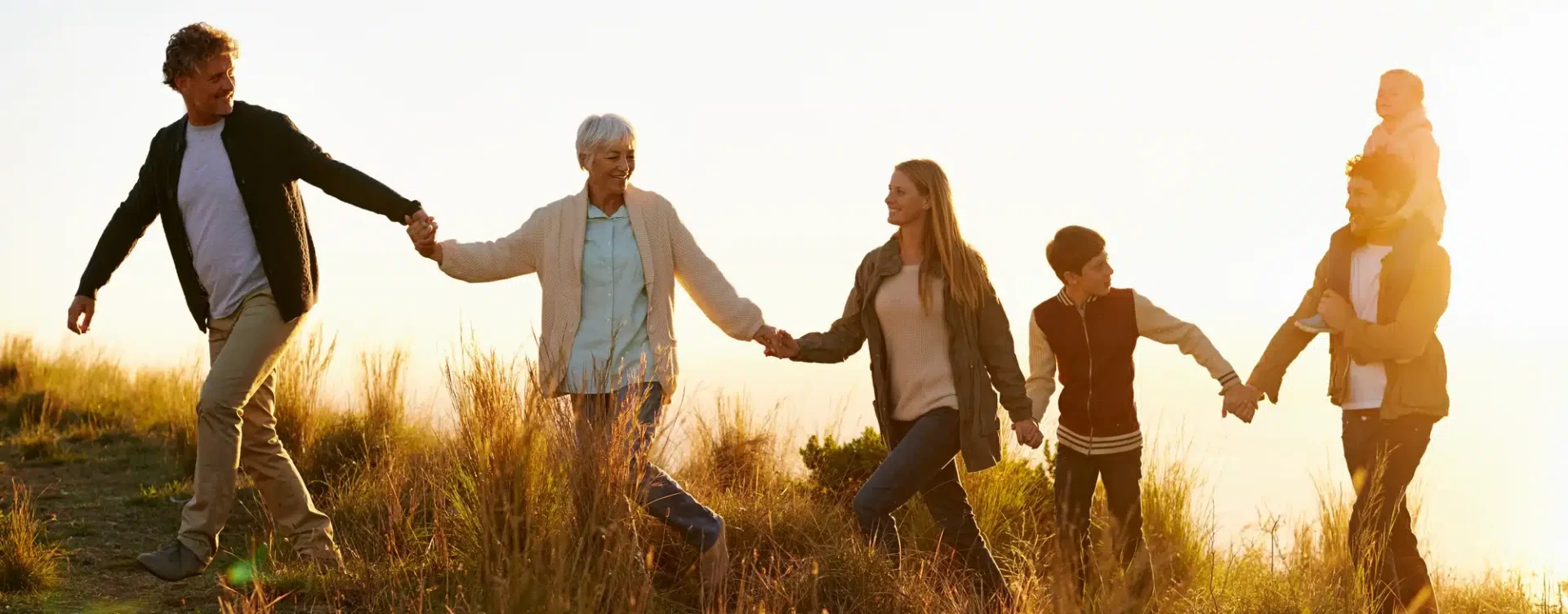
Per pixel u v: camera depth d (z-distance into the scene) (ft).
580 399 12.96
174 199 13.51
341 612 12.05
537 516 12.16
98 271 14.14
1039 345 14.97
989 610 13.60
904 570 13.51
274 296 13.47
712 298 14.24
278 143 13.62
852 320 15.11
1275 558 14.67
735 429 19.90
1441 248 13.85
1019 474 20.42
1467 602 16.80
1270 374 15.17
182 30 13.30
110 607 12.44
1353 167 14.23
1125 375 14.48
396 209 13.53
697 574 13.74
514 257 13.85
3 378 27.99
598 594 11.01
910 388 14.23
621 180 13.69
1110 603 12.58
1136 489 14.49
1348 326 13.91
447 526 13.93
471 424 12.88
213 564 14.30
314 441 20.03
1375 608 13.50
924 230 14.23
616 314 13.55
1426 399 13.76
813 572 12.59
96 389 27.81
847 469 20.53
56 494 18.22
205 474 13.25
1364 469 14.05
